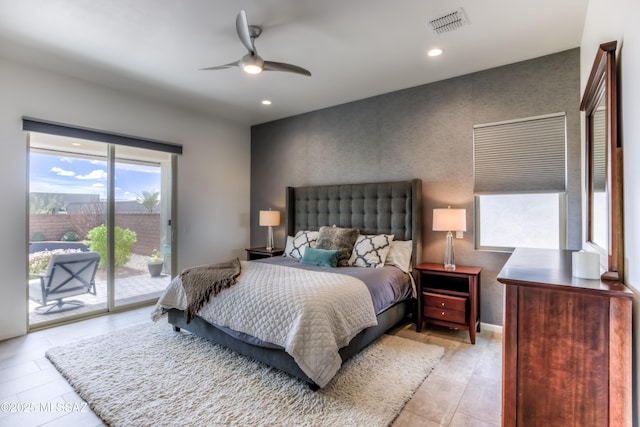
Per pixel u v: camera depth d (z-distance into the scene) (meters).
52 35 2.69
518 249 2.68
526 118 3.15
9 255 3.10
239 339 2.51
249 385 2.22
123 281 4.02
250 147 5.63
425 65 3.28
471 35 2.71
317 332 2.12
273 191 5.32
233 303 2.56
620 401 1.22
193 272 3.05
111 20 2.48
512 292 1.40
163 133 4.35
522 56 3.08
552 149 3.04
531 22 2.52
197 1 2.26
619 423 1.22
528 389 1.37
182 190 4.61
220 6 2.32
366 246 3.67
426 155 3.76
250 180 5.64
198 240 4.82
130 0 2.23
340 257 3.66
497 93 3.31
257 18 2.47
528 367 1.37
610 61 1.53
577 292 1.26
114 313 3.86
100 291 3.83
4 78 3.06
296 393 2.13
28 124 3.16
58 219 3.50
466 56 3.08
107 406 1.98
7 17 2.42
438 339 3.11
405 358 2.65
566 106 2.96
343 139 4.47
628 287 1.31
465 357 2.72
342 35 2.72
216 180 5.07
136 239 4.15
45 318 3.40
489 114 3.36
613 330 1.23
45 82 3.30
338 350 2.28
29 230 3.26
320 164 4.72
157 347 2.85
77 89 3.53
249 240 5.62
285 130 5.15
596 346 1.26
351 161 4.38
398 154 3.97
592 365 1.27
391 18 2.47
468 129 3.48
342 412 1.93
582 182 2.82
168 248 4.50
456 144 3.55
